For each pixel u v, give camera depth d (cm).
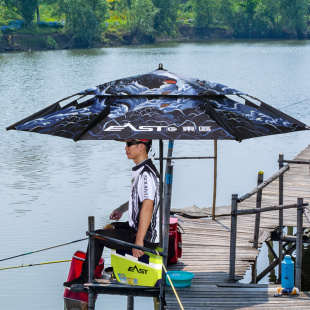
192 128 734
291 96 4116
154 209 763
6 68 6438
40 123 782
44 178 1936
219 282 902
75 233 1402
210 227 1207
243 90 4481
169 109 766
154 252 762
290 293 843
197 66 6631
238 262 997
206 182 1869
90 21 10800
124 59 7706
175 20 13300
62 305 1030
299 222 855
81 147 2430
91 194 1745
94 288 779
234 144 2498
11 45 9962
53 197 1716
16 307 1015
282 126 795
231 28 14000
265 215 1286
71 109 805
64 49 10506
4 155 2291
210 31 13875
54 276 1154
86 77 5422
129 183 1878
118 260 791
